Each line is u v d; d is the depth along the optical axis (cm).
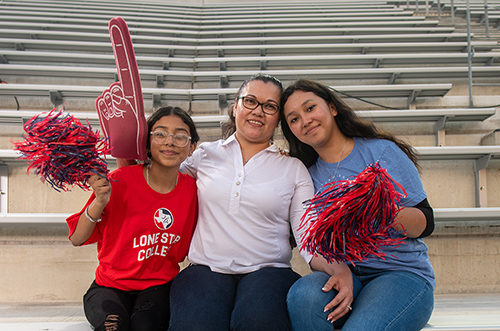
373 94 243
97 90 235
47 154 85
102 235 109
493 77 273
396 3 511
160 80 274
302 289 96
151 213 109
